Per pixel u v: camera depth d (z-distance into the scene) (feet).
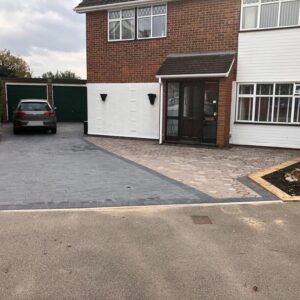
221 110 43.68
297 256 14.52
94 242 15.71
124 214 19.35
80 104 87.81
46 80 83.61
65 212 19.62
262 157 37.65
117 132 54.95
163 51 49.73
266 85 44.34
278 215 19.42
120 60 53.21
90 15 54.75
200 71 43.47
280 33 42.45
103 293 11.78
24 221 18.24
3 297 11.50
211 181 26.86
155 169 31.19
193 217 18.99
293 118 43.37
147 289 12.01
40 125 57.98
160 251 14.88
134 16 51.31
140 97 52.29
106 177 28.02
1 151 41.01
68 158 36.70
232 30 44.96
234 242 15.85
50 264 13.67
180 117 47.55
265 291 11.96
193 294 11.75
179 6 47.91
